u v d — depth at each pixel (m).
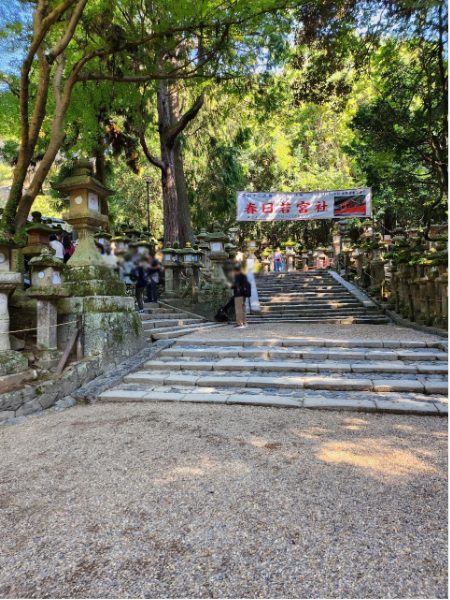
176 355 7.17
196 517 2.47
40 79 6.68
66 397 5.48
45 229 7.17
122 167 22.42
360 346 7.12
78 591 1.90
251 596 1.82
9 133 10.06
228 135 18.45
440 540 2.17
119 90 9.70
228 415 4.53
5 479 3.15
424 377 5.58
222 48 8.54
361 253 14.55
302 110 18.69
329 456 3.32
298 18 8.48
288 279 16.30
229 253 13.63
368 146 11.16
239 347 7.46
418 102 11.62
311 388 5.43
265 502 2.61
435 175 10.95
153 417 4.54
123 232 13.35
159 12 7.77
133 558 2.12
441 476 2.93
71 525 2.46
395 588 1.84
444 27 7.77
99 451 3.61
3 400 4.80
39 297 5.83
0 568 2.10
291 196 14.21
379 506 2.53
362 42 8.98
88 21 7.69
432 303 8.67
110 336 6.51
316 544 2.17
